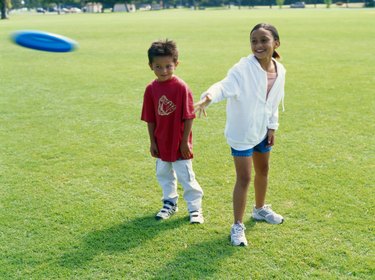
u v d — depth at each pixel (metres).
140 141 6.23
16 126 7.04
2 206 4.32
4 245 3.65
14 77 11.45
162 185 4.07
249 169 3.54
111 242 3.66
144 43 19.20
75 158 5.61
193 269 3.27
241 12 58.28
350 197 4.35
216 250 3.50
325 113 7.34
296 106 7.78
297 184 4.67
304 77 10.34
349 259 3.35
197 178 4.90
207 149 5.83
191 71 11.76
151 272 3.26
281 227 3.82
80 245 3.62
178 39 20.41
